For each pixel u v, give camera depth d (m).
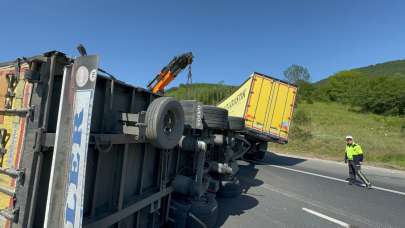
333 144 20.77
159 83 10.76
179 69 10.71
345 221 5.89
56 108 2.52
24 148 2.45
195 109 5.32
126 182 3.50
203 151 5.01
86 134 2.13
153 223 4.14
